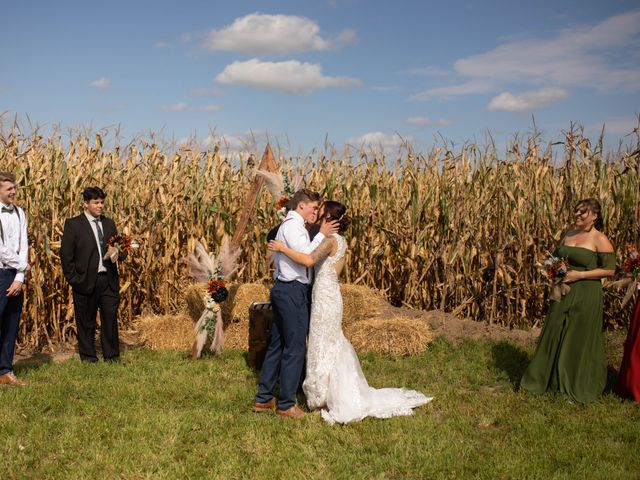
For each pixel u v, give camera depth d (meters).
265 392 5.33
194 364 7.00
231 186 9.60
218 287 7.12
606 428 5.00
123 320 9.32
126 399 5.56
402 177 10.27
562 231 8.88
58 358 7.64
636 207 8.69
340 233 5.43
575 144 8.94
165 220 9.11
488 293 9.44
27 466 4.23
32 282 8.05
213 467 4.23
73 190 8.56
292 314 5.14
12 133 8.63
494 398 5.81
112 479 4.01
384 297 9.77
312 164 10.27
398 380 6.52
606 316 9.15
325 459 4.37
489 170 9.35
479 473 4.14
